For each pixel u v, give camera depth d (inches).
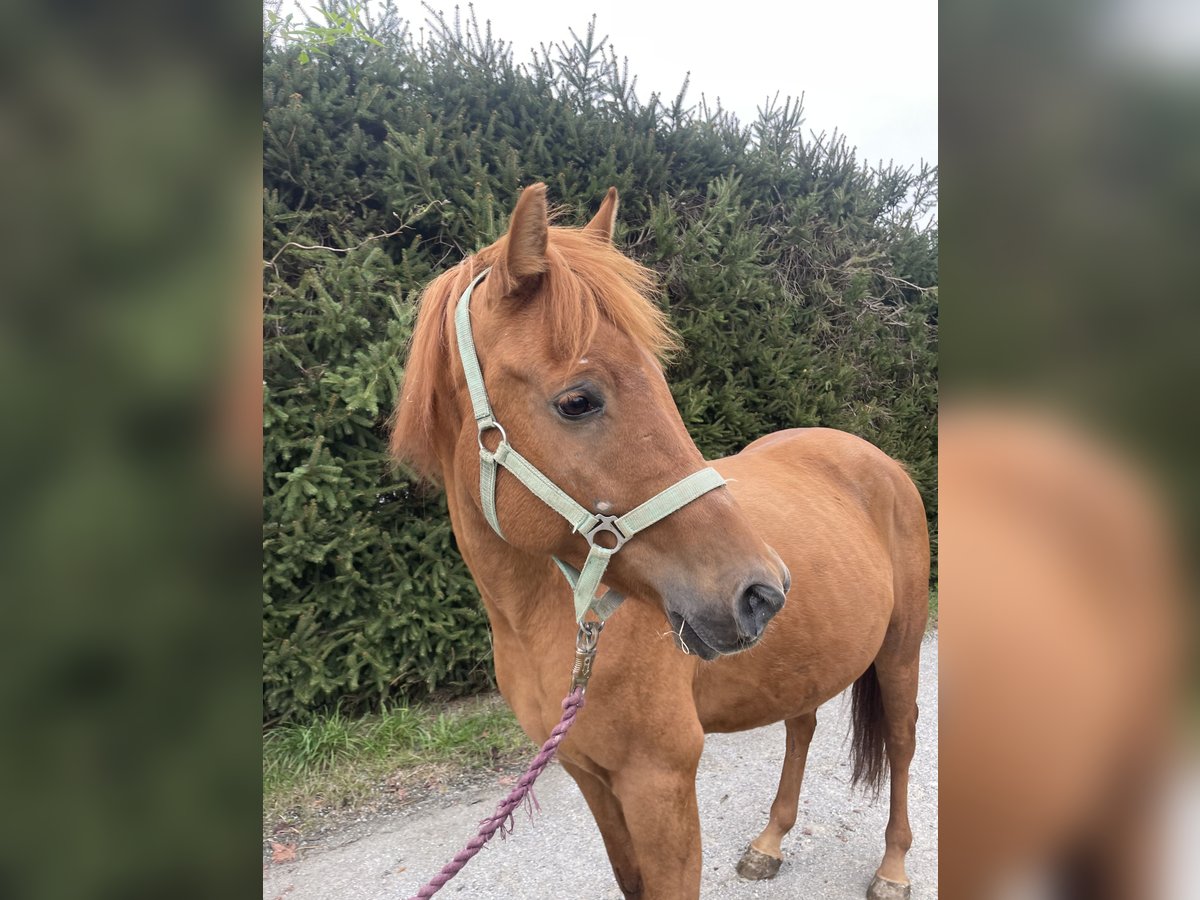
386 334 120.6
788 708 72.7
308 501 113.0
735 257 158.1
